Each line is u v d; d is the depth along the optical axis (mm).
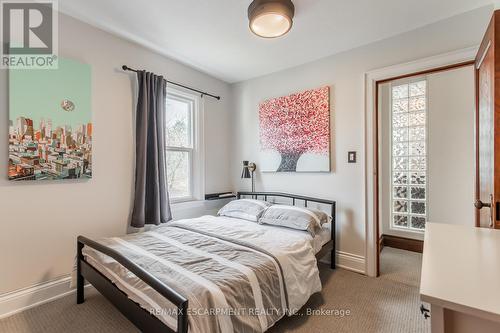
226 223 2529
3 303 1807
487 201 1567
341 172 2717
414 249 3250
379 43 2473
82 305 1959
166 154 2961
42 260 1979
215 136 3520
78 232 2168
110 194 2363
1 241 1802
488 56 1511
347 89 2674
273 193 3191
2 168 1800
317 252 2301
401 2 1915
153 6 1953
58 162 2023
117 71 2414
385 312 1899
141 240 1943
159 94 2646
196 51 2711
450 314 668
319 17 2098
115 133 2396
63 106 2047
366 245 2551
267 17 1826
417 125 3283
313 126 2877
